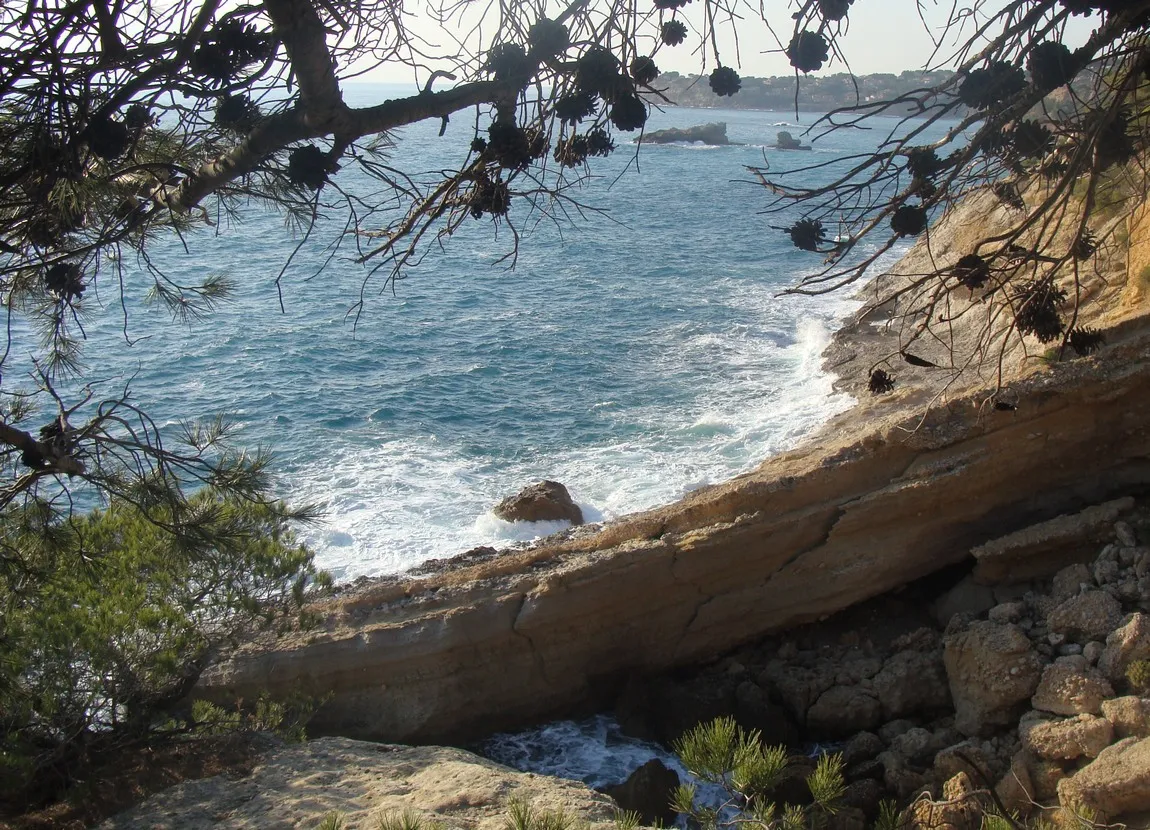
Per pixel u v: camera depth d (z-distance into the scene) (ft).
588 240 212.84
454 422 98.78
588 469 85.87
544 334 132.77
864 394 94.07
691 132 545.85
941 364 86.53
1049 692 39.40
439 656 47.70
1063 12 13.15
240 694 46.01
